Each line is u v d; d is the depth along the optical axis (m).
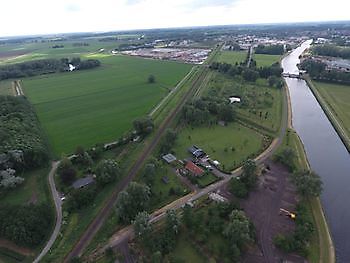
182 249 100.00
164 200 122.88
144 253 97.94
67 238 104.56
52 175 142.25
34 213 107.06
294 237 101.00
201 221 109.00
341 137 179.62
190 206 112.56
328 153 164.38
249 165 129.75
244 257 96.25
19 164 141.75
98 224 111.44
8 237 102.06
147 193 116.88
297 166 146.38
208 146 167.12
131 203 112.12
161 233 104.31
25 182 137.12
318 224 110.19
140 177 138.38
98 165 135.38
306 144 174.62
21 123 181.75
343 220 114.81
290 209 116.62
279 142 171.00
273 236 103.94
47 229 108.12
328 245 101.62
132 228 108.50
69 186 131.38
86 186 130.62
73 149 167.12
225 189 129.25
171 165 148.75
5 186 127.06
